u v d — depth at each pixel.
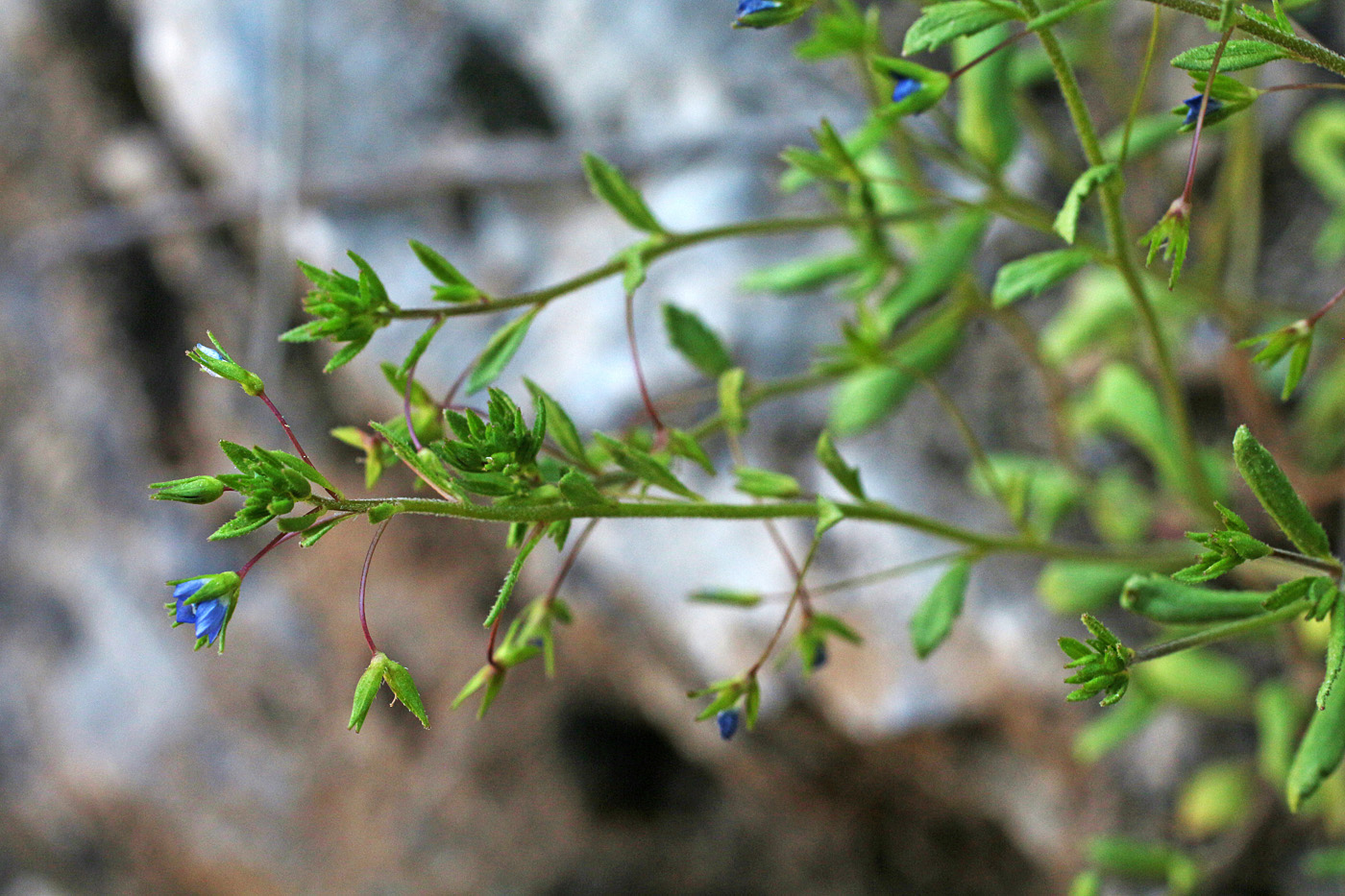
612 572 0.62
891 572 0.42
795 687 0.59
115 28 0.79
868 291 0.45
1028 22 0.36
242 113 0.69
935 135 0.59
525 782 0.76
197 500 0.35
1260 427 0.53
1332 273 0.56
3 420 0.84
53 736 0.83
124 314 0.81
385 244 0.66
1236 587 0.52
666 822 0.76
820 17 0.43
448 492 0.36
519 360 0.62
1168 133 0.50
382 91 0.67
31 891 0.85
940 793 0.62
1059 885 0.57
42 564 0.84
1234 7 0.35
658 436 0.40
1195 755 0.53
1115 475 0.55
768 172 0.62
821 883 0.71
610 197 0.41
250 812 0.79
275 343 0.70
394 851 0.77
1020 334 0.50
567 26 0.65
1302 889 0.52
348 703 0.77
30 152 0.80
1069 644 0.36
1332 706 0.38
